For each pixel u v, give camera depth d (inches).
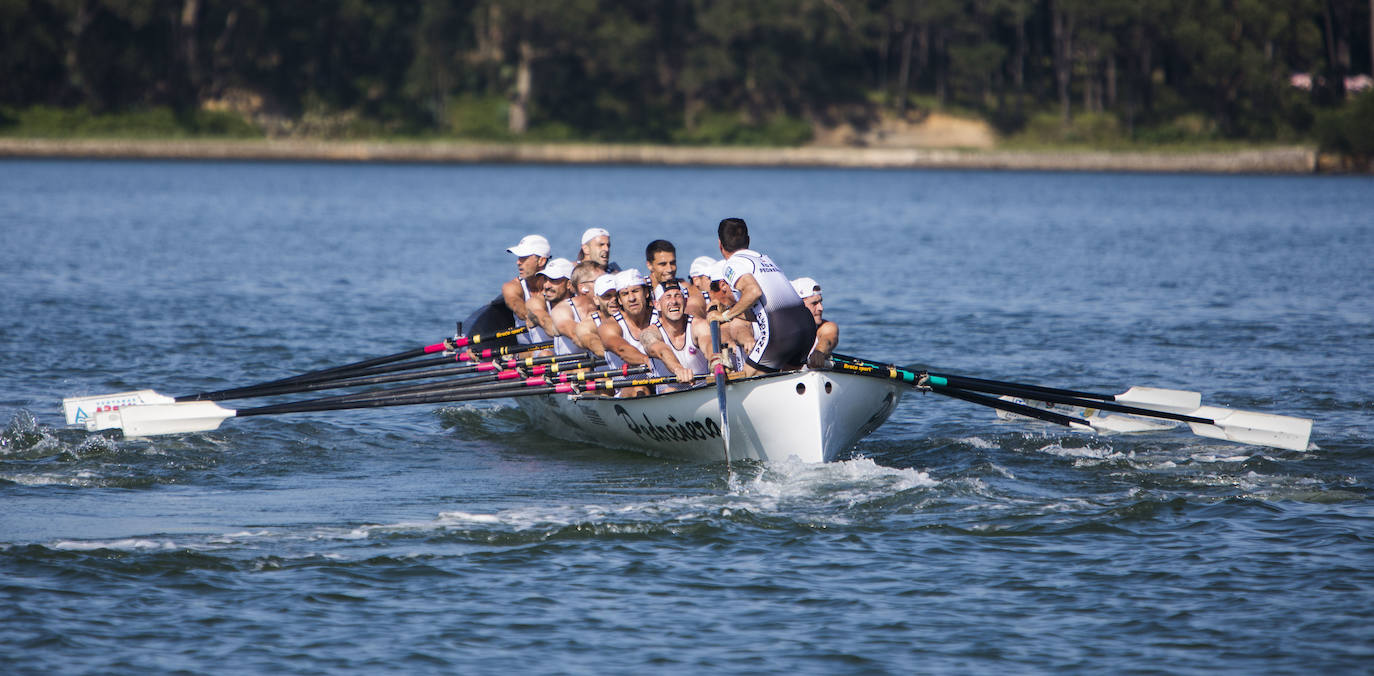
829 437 1685.5
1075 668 1102.4
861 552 1390.3
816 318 1891.0
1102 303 3634.4
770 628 1185.4
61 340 2802.7
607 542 1427.2
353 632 1172.5
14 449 1852.9
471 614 1216.2
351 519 1517.0
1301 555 1354.6
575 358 2012.8
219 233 5851.4
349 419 2167.8
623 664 1111.0
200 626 1179.9
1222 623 1185.4
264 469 1795.0
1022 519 1497.3
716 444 1791.3
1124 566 1333.7
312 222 6668.3
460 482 1729.8
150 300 3508.9
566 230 6387.8
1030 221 7283.5
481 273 4434.1
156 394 1991.9
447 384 1964.8
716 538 1439.5
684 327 1829.5
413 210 7721.5
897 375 1722.4
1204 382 2401.6
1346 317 3292.3
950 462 1804.9
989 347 2861.7
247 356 2699.3
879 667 1105.4
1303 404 2185.0
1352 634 1155.3
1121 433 1988.2
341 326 3154.5
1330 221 7180.1
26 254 4660.4
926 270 4589.1
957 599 1251.2
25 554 1352.1
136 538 1419.8
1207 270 4544.8
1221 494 1601.9
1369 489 1617.9
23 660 1103.6
